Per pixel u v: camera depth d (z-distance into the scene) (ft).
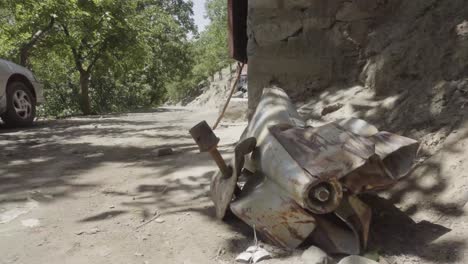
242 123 26.40
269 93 11.08
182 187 12.62
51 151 19.12
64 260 8.27
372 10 15.11
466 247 7.80
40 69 83.51
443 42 12.39
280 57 16.39
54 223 10.09
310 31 15.89
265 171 8.73
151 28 88.48
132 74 103.50
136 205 11.21
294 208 7.93
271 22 16.39
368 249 8.00
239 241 8.84
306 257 7.75
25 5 47.57
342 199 7.98
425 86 12.12
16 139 23.08
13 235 9.44
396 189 10.02
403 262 7.61
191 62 113.39
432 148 10.52
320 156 7.82
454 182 9.41
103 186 13.06
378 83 13.78
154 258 8.29
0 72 27.66
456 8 12.84
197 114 40.91
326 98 15.06
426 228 8.66
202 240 8.94
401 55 13.33
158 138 22.22
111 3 59.00
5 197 12.04
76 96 91.20
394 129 11.70
